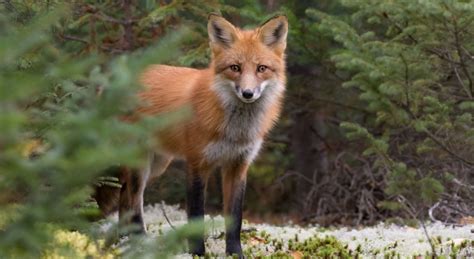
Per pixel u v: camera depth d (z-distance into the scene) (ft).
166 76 36.47
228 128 32.45
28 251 15.15
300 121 69.10
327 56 58.13
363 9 48.96
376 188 61.46
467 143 47.06
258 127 33.22
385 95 47.62
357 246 33.58
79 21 46.62
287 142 71.87
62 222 16.67
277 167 70.59
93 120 14.02
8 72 15.43
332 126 69.41
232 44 32.71
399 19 46.14
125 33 50.83
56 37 45.62
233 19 59.16
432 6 41.93
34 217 14.79
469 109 50.26
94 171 15.67
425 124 46.80
